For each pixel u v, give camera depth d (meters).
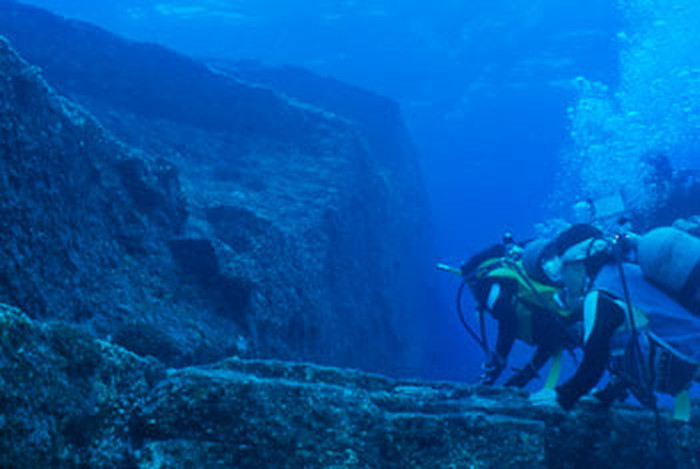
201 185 10.45
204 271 5.21
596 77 44.53
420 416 2.31
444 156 57.19
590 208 3.51
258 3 51.81
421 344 22.52
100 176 4.76
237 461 2.02
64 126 4.33
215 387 2.13
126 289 4.39
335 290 11.68
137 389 2.14
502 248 3.65
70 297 3.78
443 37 47.59
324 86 22.20
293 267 8.55
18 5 12.98
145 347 3.99
